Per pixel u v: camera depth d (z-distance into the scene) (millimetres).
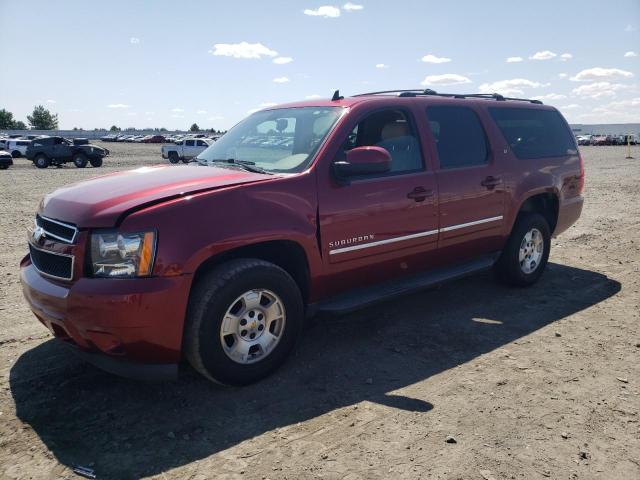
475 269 5133
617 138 70250
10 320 4781
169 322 3219
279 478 2713
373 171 3879
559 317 5016
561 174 6082
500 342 4438
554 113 6387
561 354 4203
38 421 3197
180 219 3268
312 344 4375
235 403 3441
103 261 3170
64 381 3686
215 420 3242
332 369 3932
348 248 4078
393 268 4500
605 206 12195
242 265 3486
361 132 4312
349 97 4805
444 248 4871
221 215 3408
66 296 3195
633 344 4402
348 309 4074
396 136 4555
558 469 2789
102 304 3084
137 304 3104
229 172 3951
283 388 3646
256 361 3639
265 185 3664
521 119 5844
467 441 3025
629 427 3191
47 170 27594
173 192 3410
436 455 2896
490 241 5332
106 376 3768
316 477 2719
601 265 6926
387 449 2951
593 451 2947
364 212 4137
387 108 4531
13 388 3574
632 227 9523
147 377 3320
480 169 5109
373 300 4234
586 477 2729
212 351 3395
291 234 3686
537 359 4113
